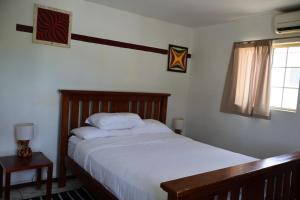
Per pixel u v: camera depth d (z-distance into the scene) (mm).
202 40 4168
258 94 3273
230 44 3738
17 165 2475
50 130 3078
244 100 3451
